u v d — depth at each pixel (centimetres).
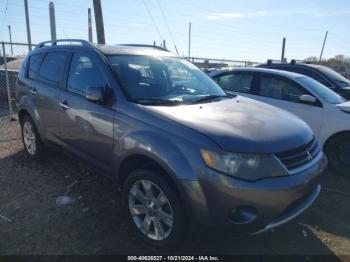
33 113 498
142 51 433
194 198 278
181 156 284
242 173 273
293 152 303
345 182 513
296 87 599
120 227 354
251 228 281
